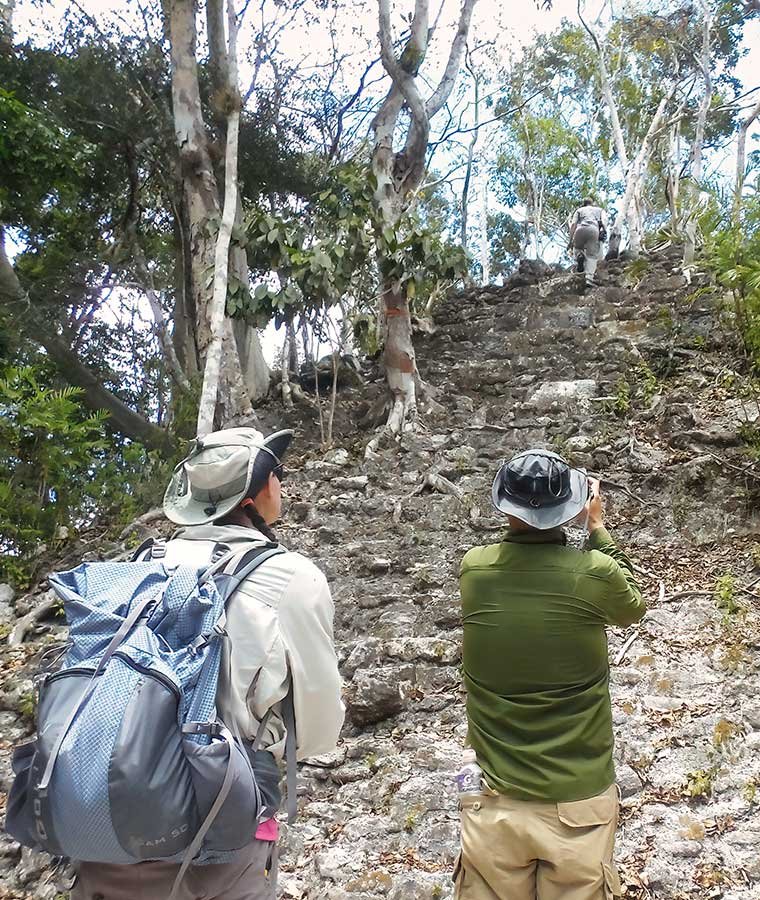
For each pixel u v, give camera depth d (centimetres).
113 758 153
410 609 536
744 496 592
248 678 179
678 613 490
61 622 616
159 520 741
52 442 762
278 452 219
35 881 372
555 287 1155
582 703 227
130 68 1086
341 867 340
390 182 999
